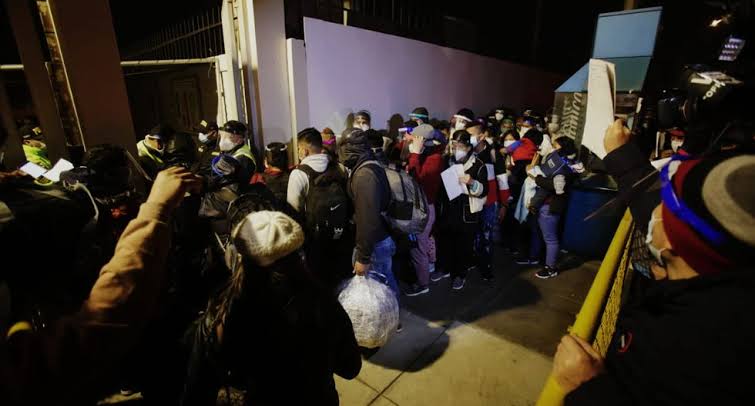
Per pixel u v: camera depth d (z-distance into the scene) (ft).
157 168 12.84
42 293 3.91
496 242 17.15
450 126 19.56
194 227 7.81
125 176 6.01
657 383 2.02
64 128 9.33
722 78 3.66
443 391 8.41
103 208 5.20
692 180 2.08
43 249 3.95
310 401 4.34
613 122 4.54
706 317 1.92
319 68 15.24
